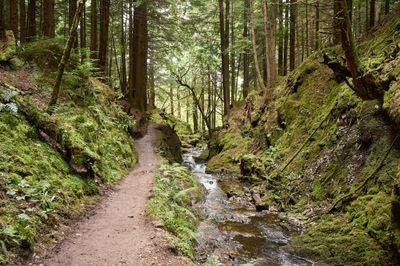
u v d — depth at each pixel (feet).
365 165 21.63
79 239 14.75
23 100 20.90
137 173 34.50
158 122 76.64
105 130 36.04
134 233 16.15
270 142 44.16
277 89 52.37
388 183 18.01
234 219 25.70
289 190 29.45
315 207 24.43
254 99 59.11
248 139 53.52
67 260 12.46
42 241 12.98
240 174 43.91
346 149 25.25
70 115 29.17
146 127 68.44
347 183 22.56
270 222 24.88
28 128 19.56
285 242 20.63
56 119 25.07
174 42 84.89
